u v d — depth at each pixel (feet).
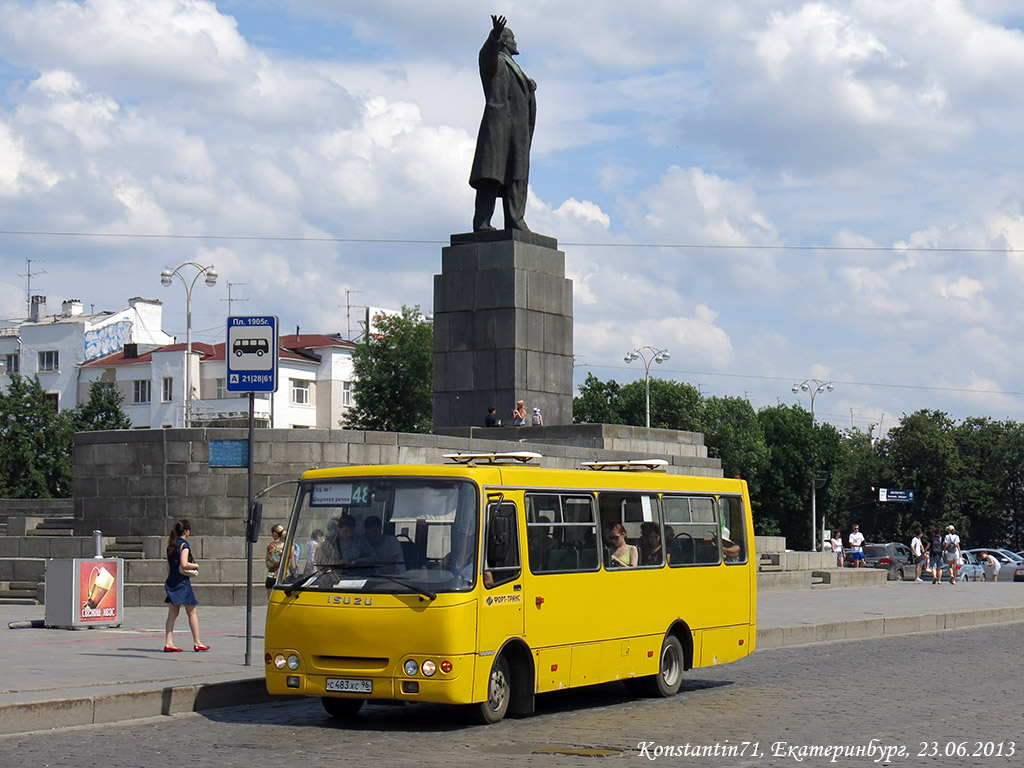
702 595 59.98
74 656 61.31
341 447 99.04
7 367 351.67
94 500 100.37
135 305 360.07
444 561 45.65
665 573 57.31
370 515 47.09
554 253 130.82
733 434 357.61
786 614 98.12
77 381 343.26
